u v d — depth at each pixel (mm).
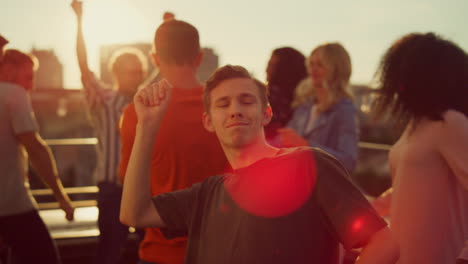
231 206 1380
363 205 1271
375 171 5148
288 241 1277
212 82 1455
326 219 1297
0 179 2891
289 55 3340
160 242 2121
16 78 3037
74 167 5305
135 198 1531
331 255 1315
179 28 2201
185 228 1549
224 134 1425
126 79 3686
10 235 2971
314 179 1298
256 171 1364
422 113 1942
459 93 1919
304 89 3363
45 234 3057
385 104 2105
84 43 3639
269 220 1300
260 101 1440
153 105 1537
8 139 2908
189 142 2111
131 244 4176
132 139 2115
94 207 5367
